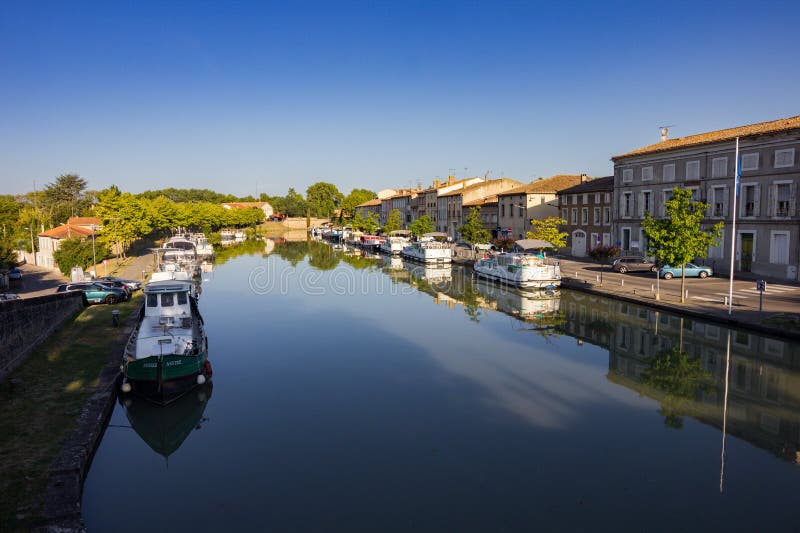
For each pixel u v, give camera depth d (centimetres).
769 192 3428
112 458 1289
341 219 14225
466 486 1143
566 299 3272
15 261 4216
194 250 5731
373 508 1065
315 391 1741
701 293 2962
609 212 5066
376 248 7938
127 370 1583
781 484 1128
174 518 1039
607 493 1106
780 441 1327
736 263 3681
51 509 920
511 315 2919
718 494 1094
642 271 3997
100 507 1078
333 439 1380
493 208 7144
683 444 1317
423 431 1423
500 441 1352
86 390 1521
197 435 1412
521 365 1986
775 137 3372
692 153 4022
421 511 1052
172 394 1616
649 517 1018
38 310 1980
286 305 3334
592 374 1861
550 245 4031
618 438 1357
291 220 15562
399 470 1216
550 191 6234
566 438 1366
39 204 10388
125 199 5762
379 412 1555
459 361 2052
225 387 1786
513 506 1064
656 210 4403
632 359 2012
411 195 10519
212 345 2342
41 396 1465
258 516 1042
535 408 1567
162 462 1267
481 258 4859
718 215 3828
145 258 6038
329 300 3516
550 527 992
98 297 2966
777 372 1780
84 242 4847
